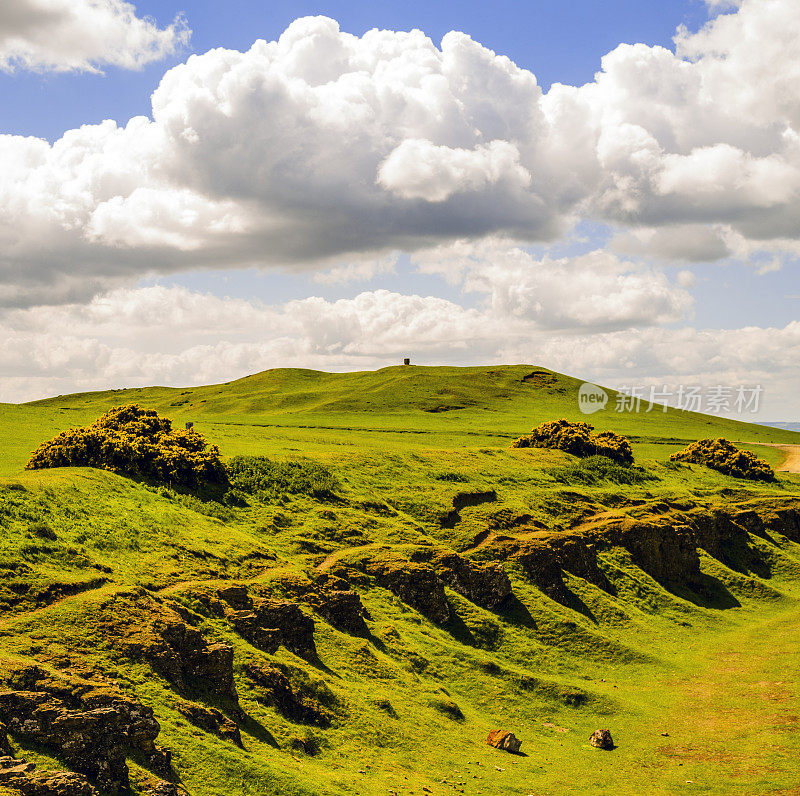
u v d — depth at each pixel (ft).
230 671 99.19
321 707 105.91
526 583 173.58
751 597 208.54
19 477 145.79
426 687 124.77
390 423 459.32
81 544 123.34
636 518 220.23
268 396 629.10
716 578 213.66
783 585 221.66
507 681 134.62
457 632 150.92
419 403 567.18
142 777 74.49
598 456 285.43
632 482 273.54
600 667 151.12
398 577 153.48
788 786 103.24
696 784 103.91
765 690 141.08
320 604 133.49
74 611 97.96
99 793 70.23
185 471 171.83
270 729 96.48
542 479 249.96
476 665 137.08
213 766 81.87
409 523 191.42
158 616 101.30
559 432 303.68
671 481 289.53
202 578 125.80
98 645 93.40
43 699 74.18
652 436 454.40
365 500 193.36
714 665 157.17
